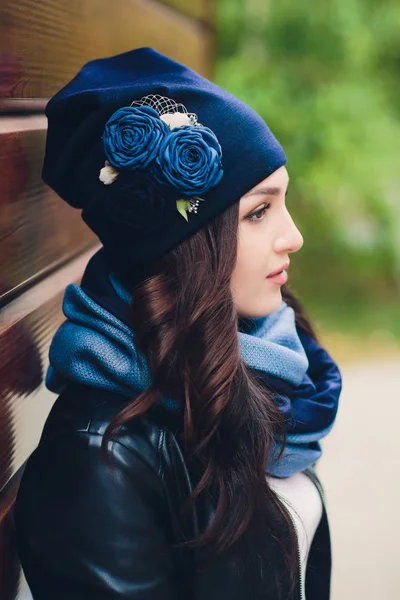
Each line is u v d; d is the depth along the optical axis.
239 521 1.42
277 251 1.52
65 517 1.36
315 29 8.08
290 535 1.49
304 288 9.34
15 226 1.52
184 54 3.15
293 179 8.11
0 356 1.45
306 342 1.91
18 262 1.55
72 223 1.96
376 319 8.41
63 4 1.74
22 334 1.57
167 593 1.40
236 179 1.44
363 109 8.02
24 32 1.53
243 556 1.47
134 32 2.34
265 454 1.45
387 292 9.33
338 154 7.99
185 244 1.45
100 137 1.46
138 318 1.43
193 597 1.47
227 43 8.25
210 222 1.45
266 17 8.11
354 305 8.90
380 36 8.30
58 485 1.38
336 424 5.34
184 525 1.44
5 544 1.52
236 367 1.43
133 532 1.36
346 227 9.13
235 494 1.43
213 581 1.46
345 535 3.83
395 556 3.65
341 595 3.31
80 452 1.39
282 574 1.50
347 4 8.14
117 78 1.51
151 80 1.47
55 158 1.55
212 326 1.42
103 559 1.34
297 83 8.11
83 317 1.51
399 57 8.55
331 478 4.45
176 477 1.44
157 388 1.42
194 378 1.41
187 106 1.45
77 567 1.35
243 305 1.53
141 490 1.39
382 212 8.34
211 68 3.95
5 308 1.52
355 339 7.74
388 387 6.21
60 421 1.45
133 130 1.39
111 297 1.53
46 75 1.67
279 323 1.73
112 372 1.44
